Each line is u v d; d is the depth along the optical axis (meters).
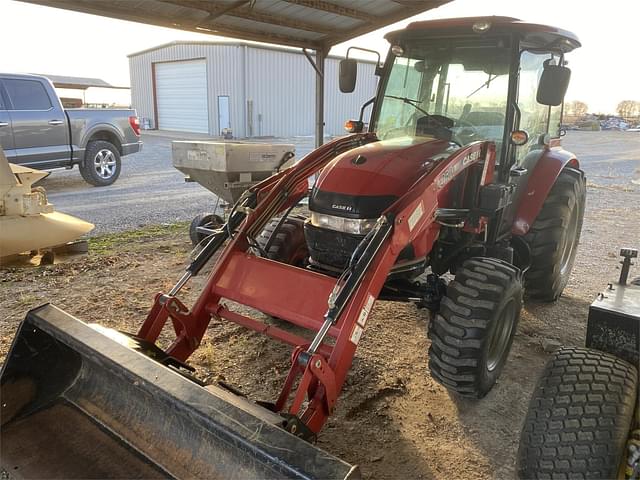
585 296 4.87
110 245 6.15
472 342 2.68
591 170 14.05
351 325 2.45
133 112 10.64
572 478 1.93
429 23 3.57
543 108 4.30
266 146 5.66
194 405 1.86
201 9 5.19
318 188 3.16
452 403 3.12
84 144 9.66
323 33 6.46
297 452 1.64
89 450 2.17
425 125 3.74
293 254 3.77
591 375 2.12
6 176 4.91
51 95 9.05
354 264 2.59
